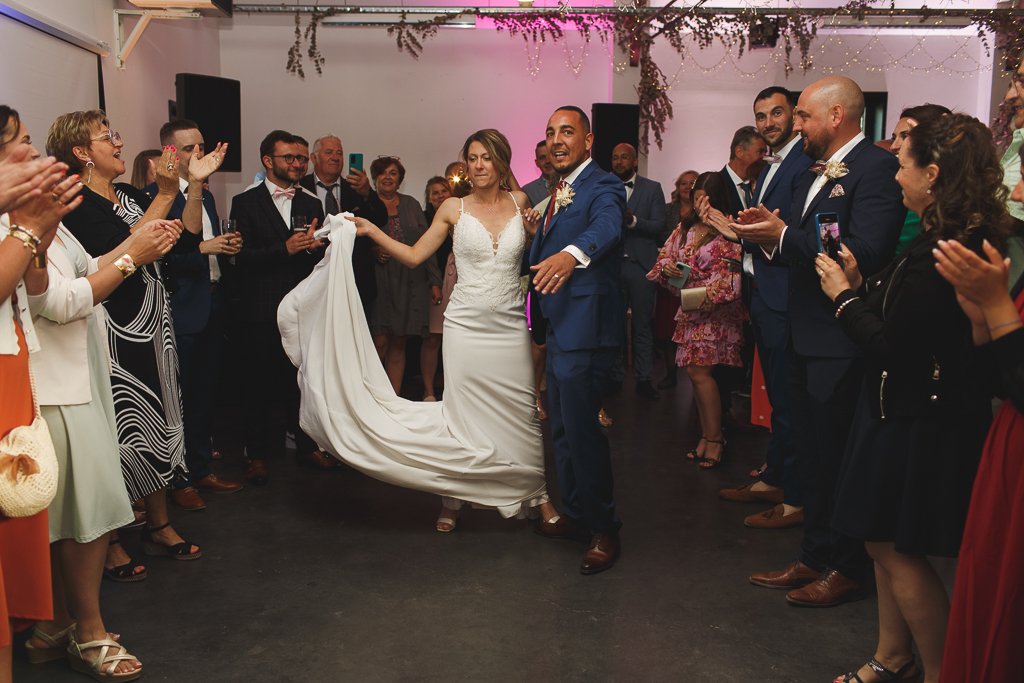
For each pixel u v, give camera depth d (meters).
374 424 3.90
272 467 5.09
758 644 2.93
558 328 3.52
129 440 3.32
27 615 2.36
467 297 3.92
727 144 10.66
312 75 9.96
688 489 4.67
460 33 10.07
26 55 4.89
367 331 4.03
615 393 7.25
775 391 4.15
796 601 3.22
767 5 10.27
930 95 10.60
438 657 2.85
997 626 1.88
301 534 4.00
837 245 2.79
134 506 4.19
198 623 3.09
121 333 3.29
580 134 3.59
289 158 4.85
